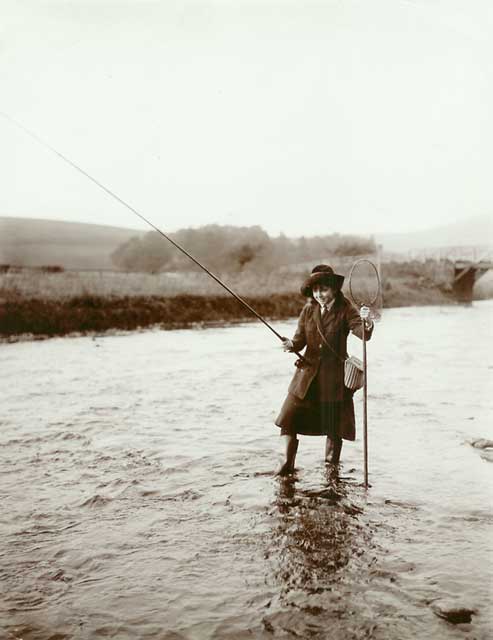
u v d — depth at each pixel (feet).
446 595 7.47
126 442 13.21
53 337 27.81
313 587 7.75
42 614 7.32
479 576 7.79
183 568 8.28
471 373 16.55
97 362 21.66
